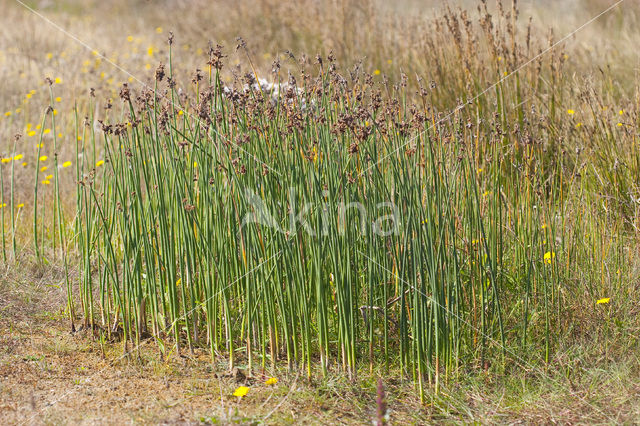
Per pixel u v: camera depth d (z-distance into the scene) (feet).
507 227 13.02
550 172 16.57
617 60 24.25
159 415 9.78
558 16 32.96
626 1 30.99
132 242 12.03
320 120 10.67
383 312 11.98
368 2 28.12
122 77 28.43
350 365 10.85
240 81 12.27
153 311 11.82
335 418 9.95
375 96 11.05
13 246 15.07
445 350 10.75
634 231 14.16
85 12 49.62
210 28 32.04
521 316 12.19
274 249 10.89
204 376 11.18
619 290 12.42
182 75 22.44
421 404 10.35
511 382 10.91
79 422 9.55
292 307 10.94
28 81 27.30
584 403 10.18
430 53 21.02
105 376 11.07
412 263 10.52
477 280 11.90
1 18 44.09
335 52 25.70
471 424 9.87
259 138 11.34
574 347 11.48
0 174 15.57
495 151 12.32
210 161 11.75
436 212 11.28
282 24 29.89
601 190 15.47
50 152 21.43
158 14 44.16
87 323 12.90
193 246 11.84
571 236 13.34
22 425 9.42
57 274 15.08
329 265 11.65
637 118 16.56
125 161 12.44
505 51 19.21
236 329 12.44
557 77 19.29
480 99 18.54
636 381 10.61
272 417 9.86
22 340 12.12
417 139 10.78
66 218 17.54
